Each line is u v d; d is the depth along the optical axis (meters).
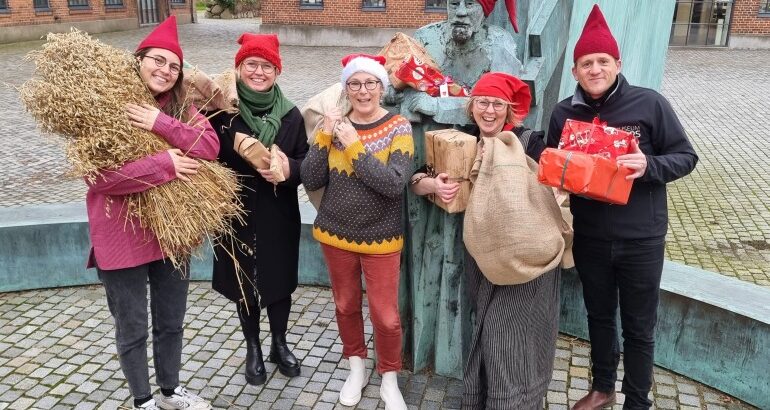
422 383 3.09
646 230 2.35
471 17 2.71
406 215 2.98
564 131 2.26
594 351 2.74
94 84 2.13
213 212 2.45
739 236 5.27
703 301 3.01
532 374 2.52
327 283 4.25
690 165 2.25
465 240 2.41
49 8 19.38
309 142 2.88
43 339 3.56
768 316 2.86
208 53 16.44
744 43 18.45
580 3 3.41
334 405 2.96
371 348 3.44
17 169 7.11
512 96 2.51
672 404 2.95
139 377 2.60
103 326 3.71
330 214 2.66
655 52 5.07
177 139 2.32
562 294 3.51
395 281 2.72
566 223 2.52
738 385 2.96
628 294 2.47
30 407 2.95
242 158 2.70
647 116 2.30
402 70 2.75
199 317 3.81
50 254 4.12
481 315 2.56
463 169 2.56
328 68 14.30
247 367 3.11
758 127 9.26
